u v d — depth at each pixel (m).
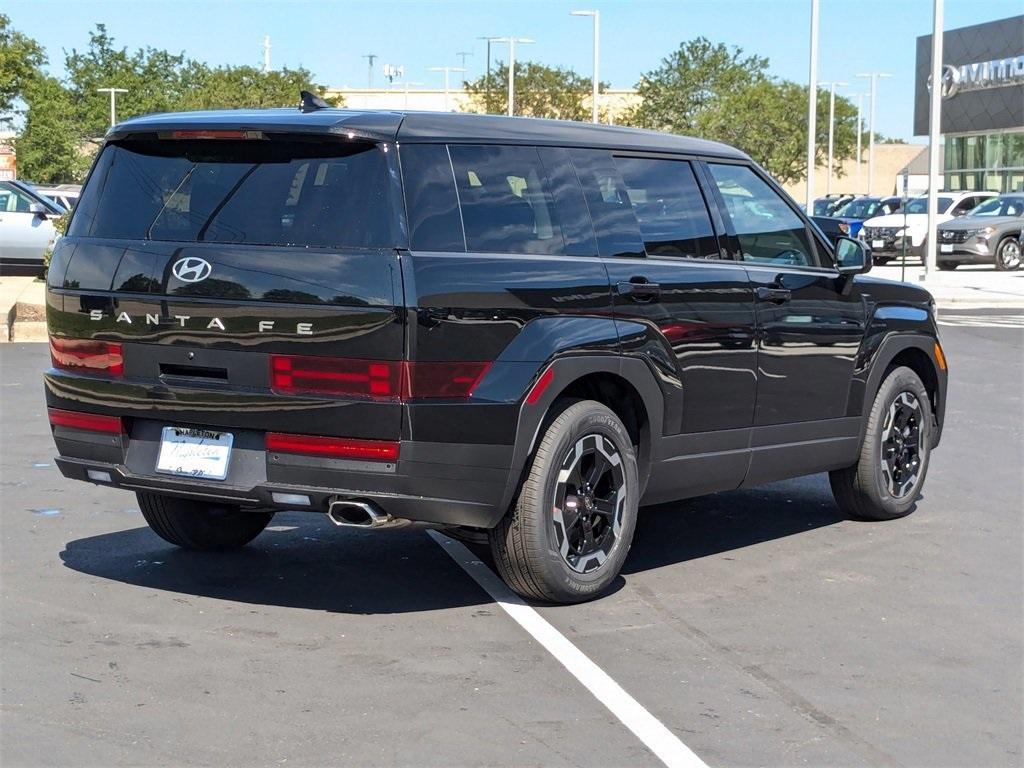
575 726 4.69
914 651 5.61
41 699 4.86
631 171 6.51
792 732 4.68
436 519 5.56
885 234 38.94
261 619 5.84
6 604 6.00
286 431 5.49
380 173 5.51
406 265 5.37
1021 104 50.94
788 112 65.56
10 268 26.23
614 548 6.20
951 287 30.17
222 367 5.61
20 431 10.54
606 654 5.46
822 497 8.75
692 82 60.56
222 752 4.41
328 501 5.52
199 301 5.62
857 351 7.61
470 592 6.32
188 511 6.77
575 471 5.97
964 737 4.68
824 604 6.27
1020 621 6.06
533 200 5.99
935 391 8.33
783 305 7.06
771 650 5.57
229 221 5.67
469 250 5.62
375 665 5.27
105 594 6.18
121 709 4.77
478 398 5.53
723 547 7.36
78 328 5.96
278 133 5.63
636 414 6.38
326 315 5.39
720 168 7.02
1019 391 13.98
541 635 5.69
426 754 4.42
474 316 5.52
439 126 5.75
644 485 6.43
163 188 5.88
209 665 5.24
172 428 5.80
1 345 16.67
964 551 7.35
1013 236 36.66
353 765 4.32
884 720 4.82
